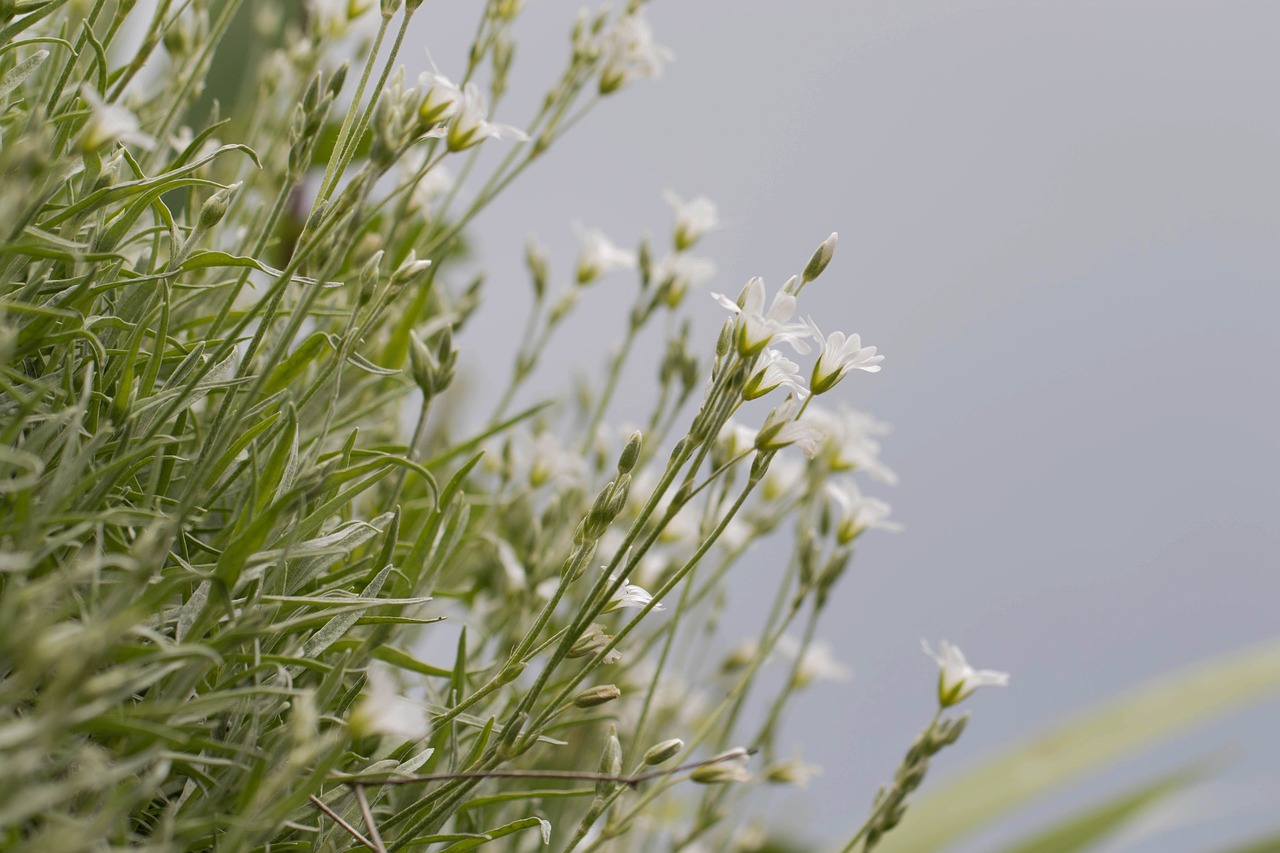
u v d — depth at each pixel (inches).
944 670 28.8
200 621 25.2
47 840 23.6
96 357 25.6
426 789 26.7
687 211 32.1
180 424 26.3
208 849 25.3
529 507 32.0
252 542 24.9
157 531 25.0
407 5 25.8
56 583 24.0
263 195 30.4
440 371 27.3
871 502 30.7
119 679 23.8
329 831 25.9
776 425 26.1
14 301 25.8
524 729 26.3
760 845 35.1
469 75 29.2
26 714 24.9
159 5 27.1
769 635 30.4
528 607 29.4
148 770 25.1
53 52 27.2
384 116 25.8
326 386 28.1
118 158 26.0
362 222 25.9
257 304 25.7
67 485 25.0
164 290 25.7
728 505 32.4
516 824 26.0
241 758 25.2
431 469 29.6
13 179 24.6
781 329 26.1
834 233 26.2
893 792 28.5
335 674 25.3
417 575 27.1
